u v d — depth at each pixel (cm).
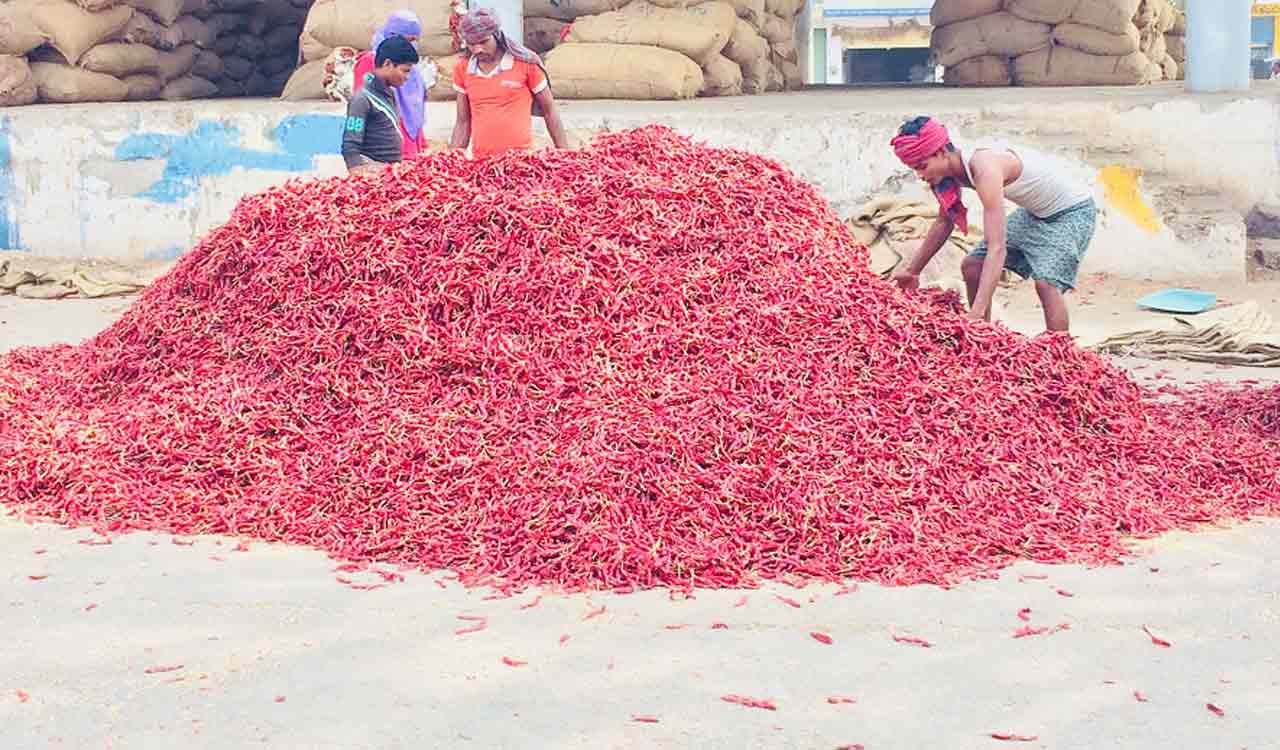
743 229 596
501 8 1277
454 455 521
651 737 349
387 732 353
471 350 555
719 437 512
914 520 489
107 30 1345
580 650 404
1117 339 846
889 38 3719
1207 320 881
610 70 1342
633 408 521
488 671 389
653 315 560
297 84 1344
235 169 1202
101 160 1219
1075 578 460
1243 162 1130
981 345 583
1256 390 693
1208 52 1217
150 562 484
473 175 622
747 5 1533
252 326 603
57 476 557
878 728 352
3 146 1228
